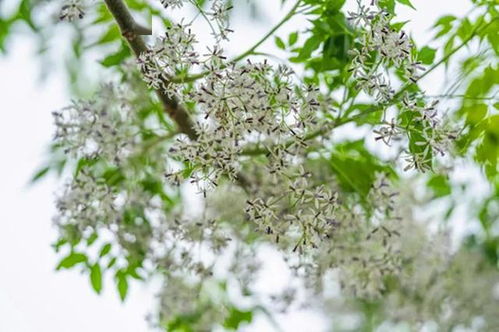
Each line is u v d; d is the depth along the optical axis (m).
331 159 1.23
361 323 1.42
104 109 1.17
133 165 1.23
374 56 1.08
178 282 1.24
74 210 1.19
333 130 1.17
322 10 1.14
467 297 1.38
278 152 1.07
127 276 1.27
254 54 1.15
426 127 1.05
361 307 1.41
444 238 1.32
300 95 1.06
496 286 1.40
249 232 1.26
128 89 1.20
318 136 1.17
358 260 1.19
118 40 1.32
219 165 1.04
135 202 1.22
